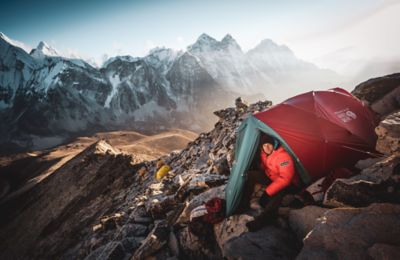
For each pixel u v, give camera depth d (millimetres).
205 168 13234
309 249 3244
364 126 5355
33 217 31656
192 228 5293
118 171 28984
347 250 2959
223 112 22359
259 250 3998
